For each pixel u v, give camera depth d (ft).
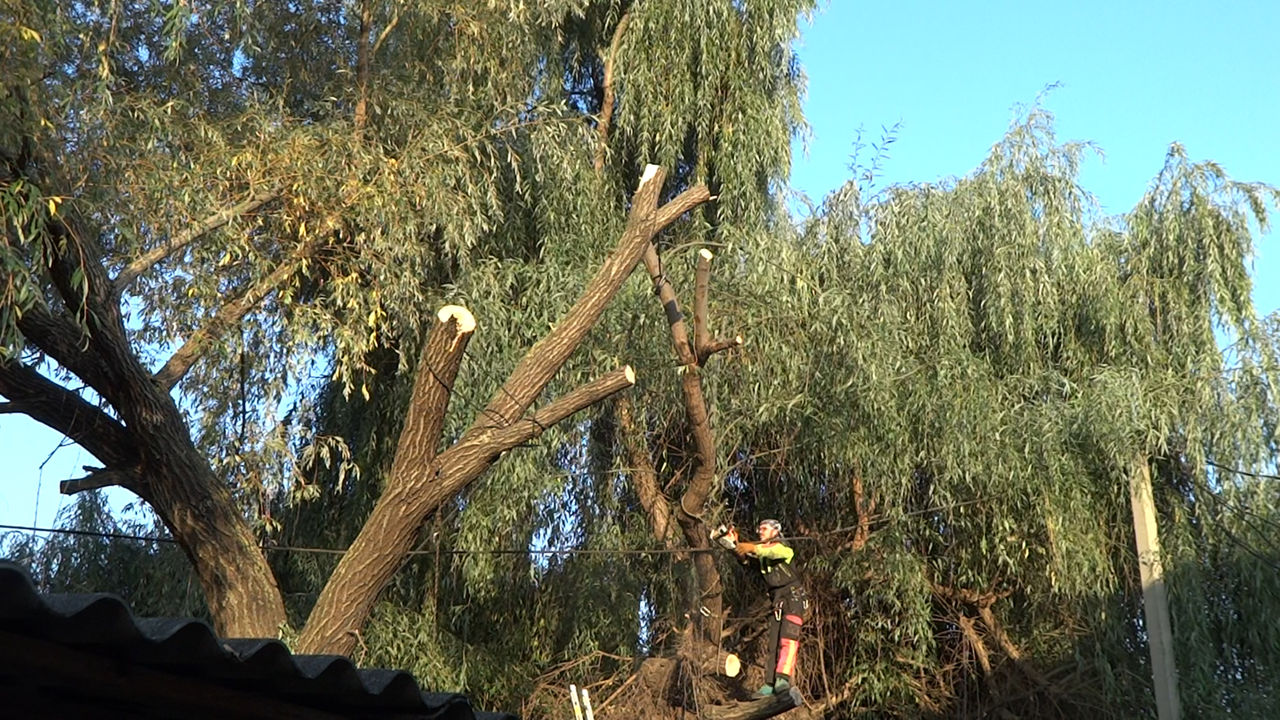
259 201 30.96
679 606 36.45
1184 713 35.86
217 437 31.58
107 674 12.69
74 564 35.06
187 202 28.40
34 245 23.90
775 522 32.42
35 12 24.62
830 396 36.70
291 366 31.53
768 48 43.45
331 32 36.68
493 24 37.11
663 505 36.42
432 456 25.99
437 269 38.75
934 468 37.68
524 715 36.55
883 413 36.35
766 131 42.47
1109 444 36.52
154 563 35.27
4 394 26.53
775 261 37.65
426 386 25.63
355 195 31.58
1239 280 40.29
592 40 45.68
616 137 43.42
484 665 36.55
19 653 11.78
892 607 38.40
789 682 31.58
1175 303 40.73
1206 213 40.70
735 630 37.81
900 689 38.68
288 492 32.86
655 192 30.04
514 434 26.50
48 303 29.58
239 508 31.09
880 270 39.88
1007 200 41.19
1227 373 38.24
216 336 29.86
